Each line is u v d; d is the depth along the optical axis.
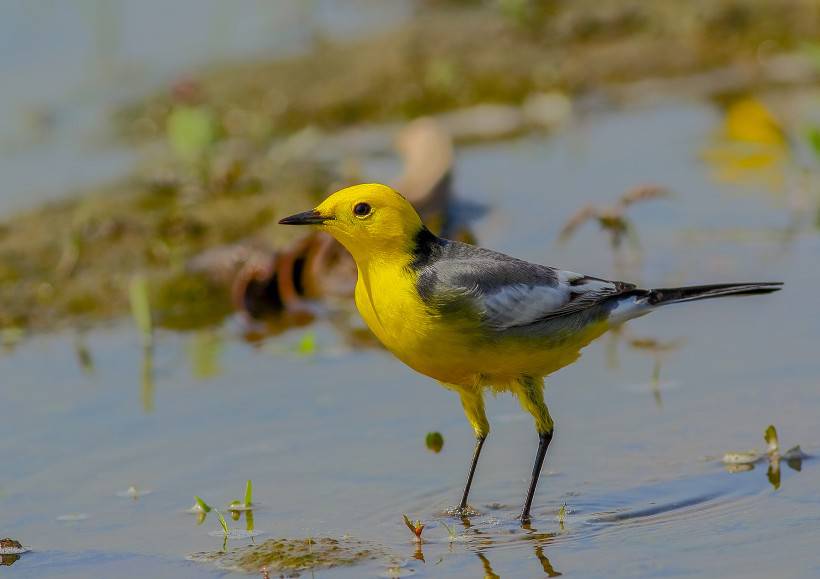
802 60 21.66
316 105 21.27
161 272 15.84
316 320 15.02
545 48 22.45
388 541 9.52
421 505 10.20
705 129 19.59
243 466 11.07
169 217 16.61
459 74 21.77
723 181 17.56
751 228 15.95
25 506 10.47
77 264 16.03
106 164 19.64
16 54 23.94
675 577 8.60
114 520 10.13
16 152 20.56
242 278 15.24
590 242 16.00
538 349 10.21
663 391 12.00
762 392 11.73
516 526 9.70
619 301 10.52
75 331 14.94
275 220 16.44
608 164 18.58
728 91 21.20
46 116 21.69
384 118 21.20
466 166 18.98
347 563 9.12
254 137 20.31
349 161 18.48
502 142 20.06
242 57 23.08
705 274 14.70
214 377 13.27
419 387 12.69
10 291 15.68
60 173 19.34
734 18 22.53
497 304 10.04
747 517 9.48
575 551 9.15
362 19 24.77
